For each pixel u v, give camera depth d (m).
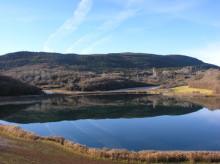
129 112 57.75
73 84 134.50
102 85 138.12
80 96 106.38
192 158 19.39
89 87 132.00
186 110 60.41
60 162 18.23
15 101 81.25
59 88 136.12
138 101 83.56
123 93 119.31
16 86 92.69
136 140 30.77
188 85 129.75
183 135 33.88
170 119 47.53
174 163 18.89
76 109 63.69
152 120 46.38
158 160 19.31
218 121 45.31
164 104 73.88
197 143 29.67
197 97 92.44
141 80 180.50
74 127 39.16
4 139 24.75
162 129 38.00
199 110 60.31
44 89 132.12
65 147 22.52
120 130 37.00
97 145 28.00
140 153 20.88
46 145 23.05
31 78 158.75
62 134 33.81
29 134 25.94
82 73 189.00
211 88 103.94
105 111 59.62
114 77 162.62
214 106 67.81
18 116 50.69
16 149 21.11
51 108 65.44
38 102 81.12
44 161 18.23
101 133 34.69
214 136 33.44
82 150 21.36
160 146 28.08
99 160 19.27
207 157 19.38
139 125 41.31
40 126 39.84
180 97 95.44
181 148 27.27
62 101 85.12
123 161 19.22
